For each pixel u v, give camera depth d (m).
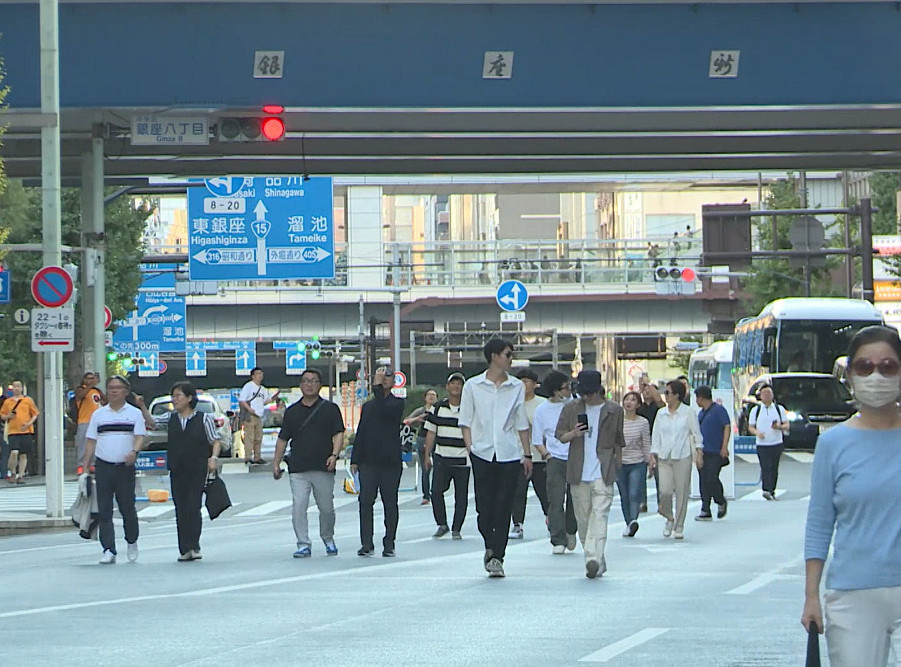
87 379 107.81
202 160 137.12
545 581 52.56
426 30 102.12
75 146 123.44
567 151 128.88
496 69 102.62
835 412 159.50
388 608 44.62
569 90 103.12
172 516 97.62
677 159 141.12
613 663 34.03
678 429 72.44
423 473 102.31
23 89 100.75
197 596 48.44
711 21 102.94
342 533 79.56
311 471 63.53
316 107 102.12
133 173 139.75
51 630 40.44
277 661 34.53
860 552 19.50
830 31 103.31
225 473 137.25
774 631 39.34
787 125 119.19
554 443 63.66
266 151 126.31
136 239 182.38
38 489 118.94
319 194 150.62
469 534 77.19
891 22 103.12
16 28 100.50
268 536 78.31
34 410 127.44
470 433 53.34
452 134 122.94
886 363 19.67
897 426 19.98
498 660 34.50
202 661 34.66
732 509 95.12
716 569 56.78
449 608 44.59
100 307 118.56
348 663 34.19
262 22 101.31
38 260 162.62
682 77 103.44
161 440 144.00
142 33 101.00
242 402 140.50
